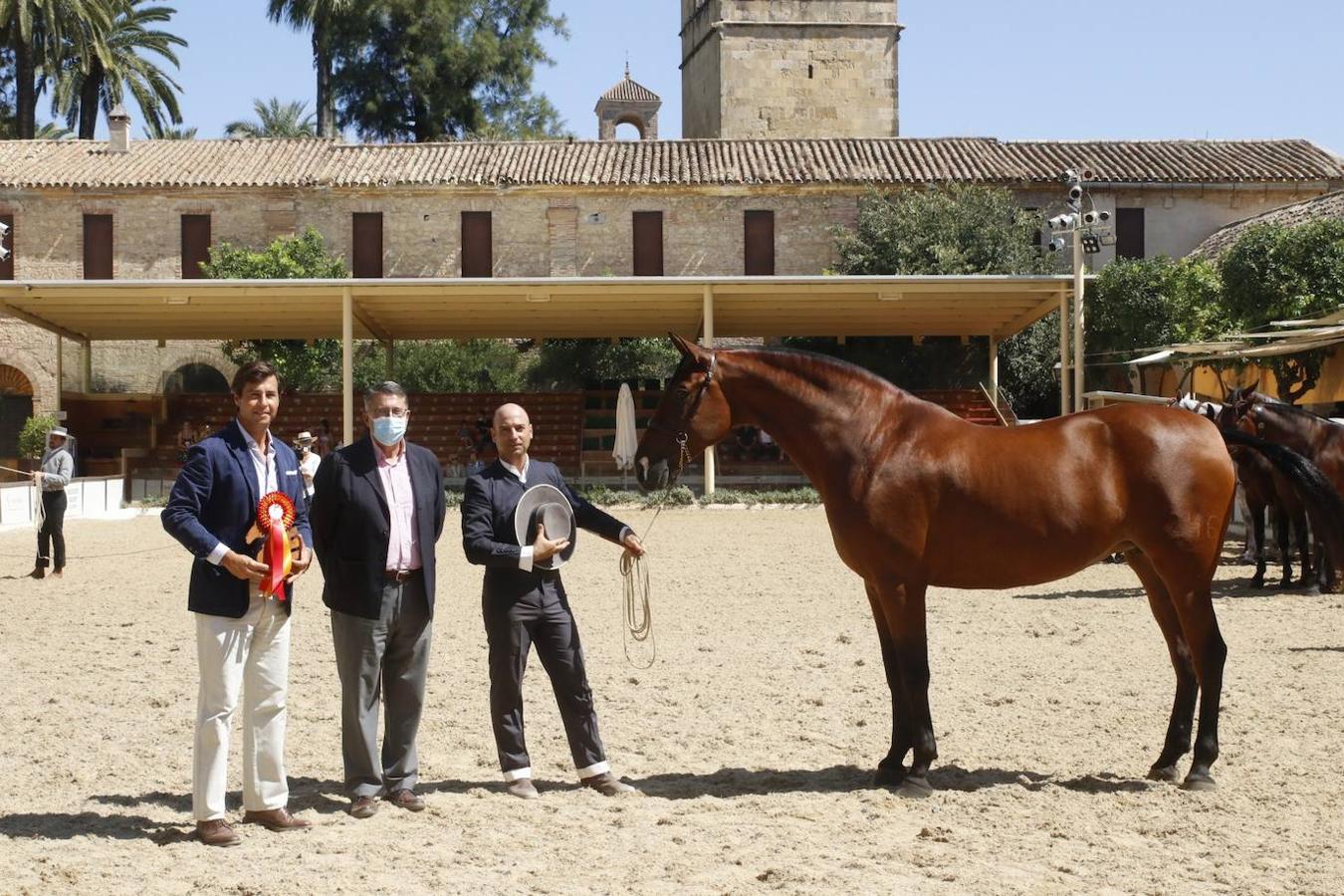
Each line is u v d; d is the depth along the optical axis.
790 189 39.34
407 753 6.54
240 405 6.07
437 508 6.59
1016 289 28.78
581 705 6.77
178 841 5.87
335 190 39.56
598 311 32.31
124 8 48.97
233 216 39.62
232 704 5.89
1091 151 41.12
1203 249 37.00
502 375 39.91
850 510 6.71
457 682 9.61
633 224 39.88
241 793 6.80
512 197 39.88
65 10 44.75
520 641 6.70
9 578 16.66
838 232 38.28
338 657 6.41
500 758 6.71
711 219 39.75
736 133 49.84
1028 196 39.16
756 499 29.56
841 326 34.56
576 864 5.49
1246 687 9.02
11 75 50.38
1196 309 29.84
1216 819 6.08
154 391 39.62
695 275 39.69
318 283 28.75
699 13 53.44
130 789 6.81
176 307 31.17
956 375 38.19
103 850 5.74
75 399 37.25
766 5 49.66
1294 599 13.56
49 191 39.06
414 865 5.50
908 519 6.63
